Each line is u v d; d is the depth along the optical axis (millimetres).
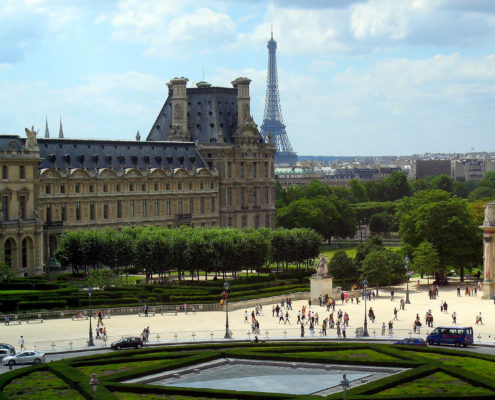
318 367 138750
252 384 127250
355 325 186125
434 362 135000
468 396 114938
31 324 184000
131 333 173500
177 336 169625
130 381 128250
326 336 171000
